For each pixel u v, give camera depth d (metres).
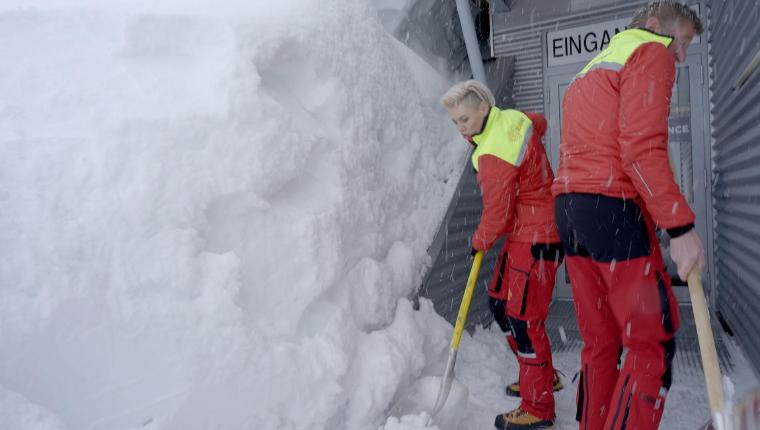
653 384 1.86
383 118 3.00
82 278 1.52
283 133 2.15
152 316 1.64
